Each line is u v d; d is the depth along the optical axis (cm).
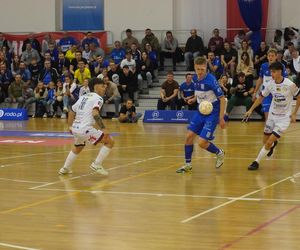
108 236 670
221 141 1622
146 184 997
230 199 866
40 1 2966
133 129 2038
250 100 2333
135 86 2506
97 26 2925
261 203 835
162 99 2367
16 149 1495
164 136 1786
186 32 2806
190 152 1116
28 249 621
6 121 2431
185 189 949
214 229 693
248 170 1128
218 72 2455
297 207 806
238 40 2622
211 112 1079
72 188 970
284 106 1116
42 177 1080
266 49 2492
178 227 705
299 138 1675
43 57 2788
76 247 628
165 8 2817
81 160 1282
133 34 2867
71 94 2508
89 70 2577
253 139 1662
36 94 2616
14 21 3000
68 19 2955
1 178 1073
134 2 2858
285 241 638
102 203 852
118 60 2645
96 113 1048
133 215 772
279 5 2678
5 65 2716
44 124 2248
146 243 639
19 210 812
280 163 1209
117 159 1295
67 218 760
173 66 2700
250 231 681
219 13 2764
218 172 1110
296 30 2545
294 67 2333
